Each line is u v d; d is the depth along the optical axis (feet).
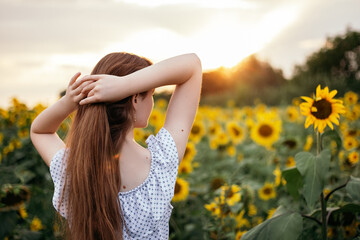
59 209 3.98
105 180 3.62
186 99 4.09
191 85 4.10
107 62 4.01
